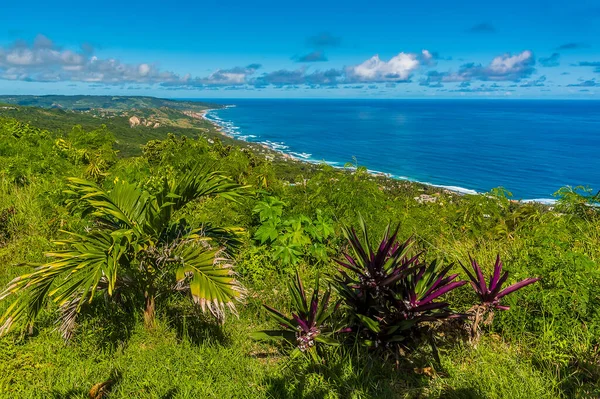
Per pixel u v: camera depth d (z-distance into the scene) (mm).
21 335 2988
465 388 2482
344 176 5590
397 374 2691
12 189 6941
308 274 4266
